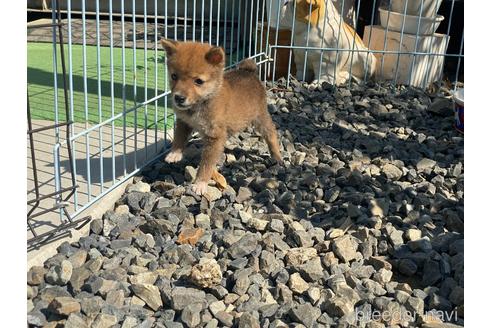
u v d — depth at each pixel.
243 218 0.77
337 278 0.65
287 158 1.01
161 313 0.59
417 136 1.14
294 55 1.53
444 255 0.71
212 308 0.59
